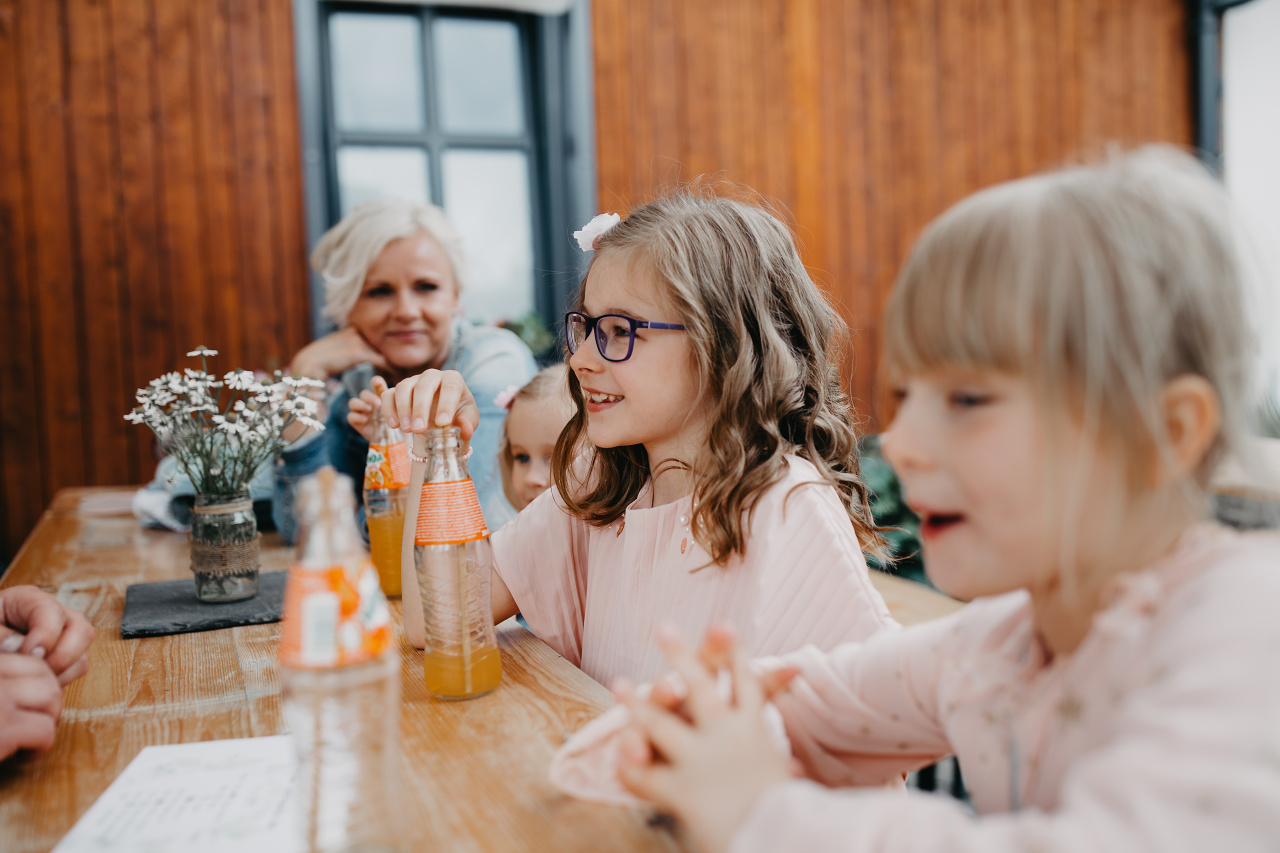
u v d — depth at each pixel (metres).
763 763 0.51
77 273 3.66
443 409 0.99
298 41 3.82
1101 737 0.50
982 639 0.62
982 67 4.93
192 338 3.78
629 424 1.02
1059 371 0.47
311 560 0.61
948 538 0.54
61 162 3.63
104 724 0.85
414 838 0.61
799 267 1.10
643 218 1.05
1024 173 5.02
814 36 4.63
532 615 1.16
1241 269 0.49
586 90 4.18
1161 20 5.20
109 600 1.38
